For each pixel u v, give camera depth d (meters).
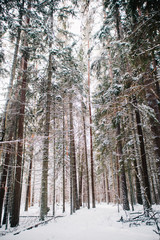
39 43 8.85
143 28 4.29
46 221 7.99
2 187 7.80
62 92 11.69
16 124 10.38
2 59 6.84
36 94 11.43
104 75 12.09
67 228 6.11
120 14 7.66
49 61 10.69
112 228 5.47
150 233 4.59
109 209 10.99
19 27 6.70
